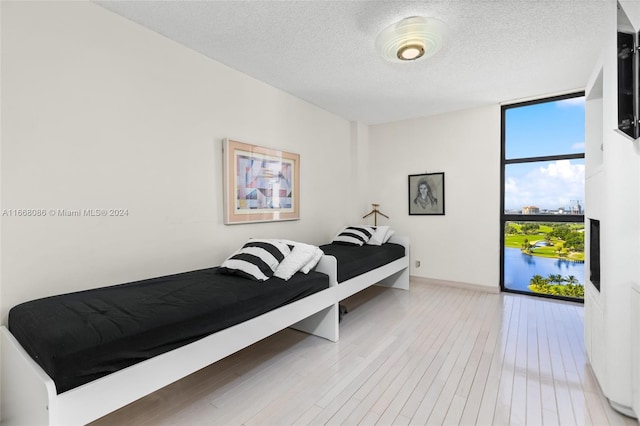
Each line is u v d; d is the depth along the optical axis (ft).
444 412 5.52
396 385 6.36
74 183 6.18
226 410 5.64
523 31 7.41
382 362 7.29
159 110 7.57
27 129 5.58
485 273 13.15
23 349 4.40
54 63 5.89
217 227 9.00
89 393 3.85
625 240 5.47
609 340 5.62
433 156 14.28
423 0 6.30
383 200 15.80
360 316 10.35
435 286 14.07
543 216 12.21
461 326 9.41
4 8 5.32
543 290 12.32
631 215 5.39
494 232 12.88
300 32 7.48
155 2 6.39
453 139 13.74
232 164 9.25
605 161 5.95
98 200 6.53
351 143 15.26
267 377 6.71
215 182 8.93
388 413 5.52
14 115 5.44
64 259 6.06
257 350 7.98
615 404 5.49
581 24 7.11
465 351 7.79
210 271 7.98
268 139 10.61
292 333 9.13
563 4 6.40
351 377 6.67
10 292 5.43
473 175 13.29
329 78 10.15
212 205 8.86
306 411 5.59
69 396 3.68
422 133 14.55
